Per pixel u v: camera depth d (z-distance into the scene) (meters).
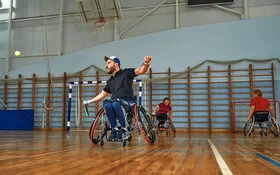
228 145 2.45
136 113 2.46
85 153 1.60
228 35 7.83
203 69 7.79
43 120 8.55
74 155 1.47
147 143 2.69
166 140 3.40
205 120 7.55
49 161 1.18
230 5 8.16
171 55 8.09
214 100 7.59
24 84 9.00
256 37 7.66
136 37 8.43
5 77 9.25
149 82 7.95
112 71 2.58
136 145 2.41
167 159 1.28
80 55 8.83
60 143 2.66
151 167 1.00
